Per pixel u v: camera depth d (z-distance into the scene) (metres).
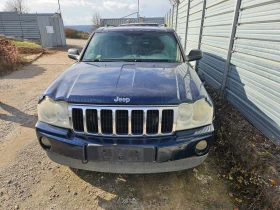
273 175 2.04
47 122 2.00
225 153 2.63
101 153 1.83
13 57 8.55
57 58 11.05
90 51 3.12
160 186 2.21
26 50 12.51
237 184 2.20
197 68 6.55
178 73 2.42
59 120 1.95
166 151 1.82
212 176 2.34
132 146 1.80
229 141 2.68
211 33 5.06
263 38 2.76
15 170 2.44
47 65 9.15
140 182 2.27
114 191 2.15
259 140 2.65
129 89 1.96
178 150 1.85
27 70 8.08
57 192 2.13
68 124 1.92
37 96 5.09
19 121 3.71
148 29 3.43
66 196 2.09
